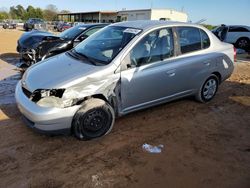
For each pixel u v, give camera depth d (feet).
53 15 274.16
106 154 12.48
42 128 12.32
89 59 14.52
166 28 15.80
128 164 11.78
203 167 11.78
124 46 14.14
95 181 10.62
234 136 14.69
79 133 13.11
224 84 24.98
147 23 16.02
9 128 14.56
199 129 15.31
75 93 12.58
